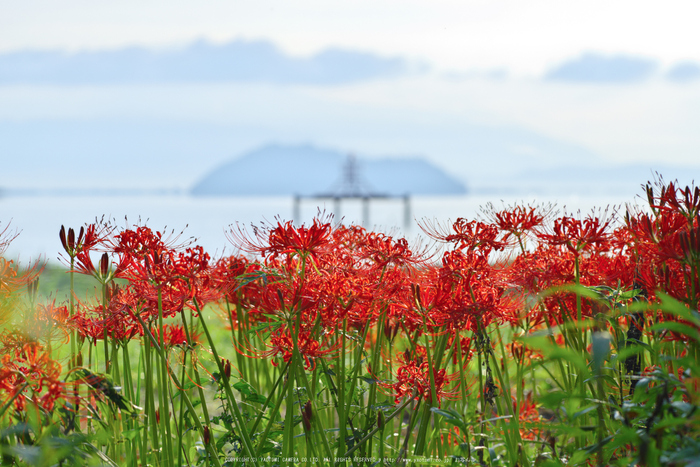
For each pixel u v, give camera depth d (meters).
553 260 6.16
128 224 5.45
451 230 5.96
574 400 4.37
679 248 4.98
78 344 5.63
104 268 5.29
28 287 5.37
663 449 3.92
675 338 5.04
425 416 5.57
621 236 6.18
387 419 5.47
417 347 6.24
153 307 5.40
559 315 6.48
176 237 5.42
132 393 5.71
